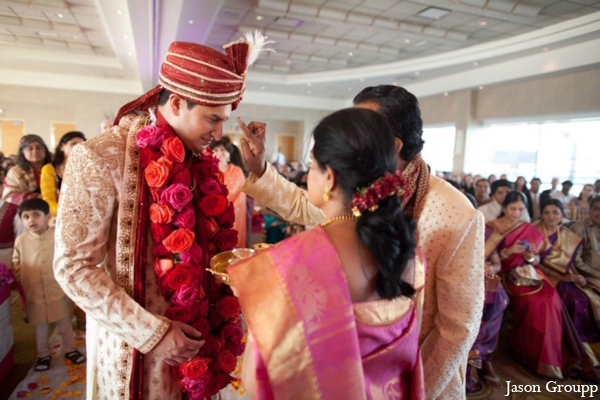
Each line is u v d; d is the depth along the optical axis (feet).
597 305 9.40
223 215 3.91
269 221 14.99
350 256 2.31
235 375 7.72
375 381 2.43
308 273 2.19
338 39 26.43
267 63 34.19
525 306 8.68
